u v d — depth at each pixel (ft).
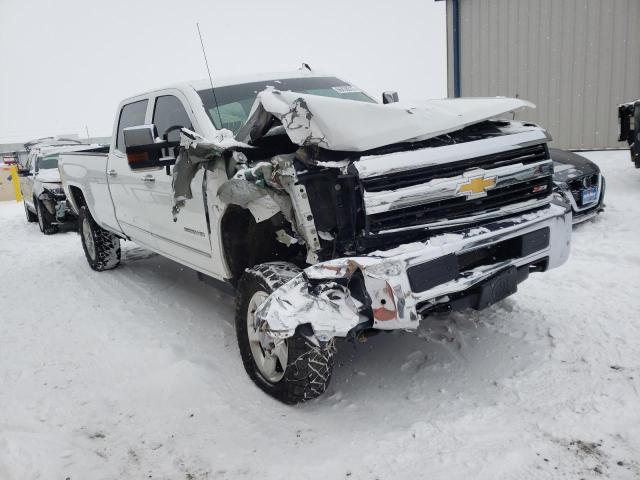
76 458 8.82
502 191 10.23
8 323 15.97
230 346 13.00
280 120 9.88
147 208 15.30
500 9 39.22
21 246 29.86
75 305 17.25
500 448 8.12
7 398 11.07
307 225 9.26
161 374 11.53
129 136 11.64
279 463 8.36
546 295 13.99
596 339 11.27
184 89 13.89
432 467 7.86
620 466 7.50
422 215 9.47
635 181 26.84
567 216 10.99
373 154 9.15
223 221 11.55
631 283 14.20
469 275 9.45
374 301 8.66
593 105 37.22
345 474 7.92
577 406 9.00
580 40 36.76
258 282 10.25
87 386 11.44
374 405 9.84
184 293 17.62
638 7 34.50
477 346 11.62
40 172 33.45
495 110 10.30
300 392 9.61
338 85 15.80
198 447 8.99
